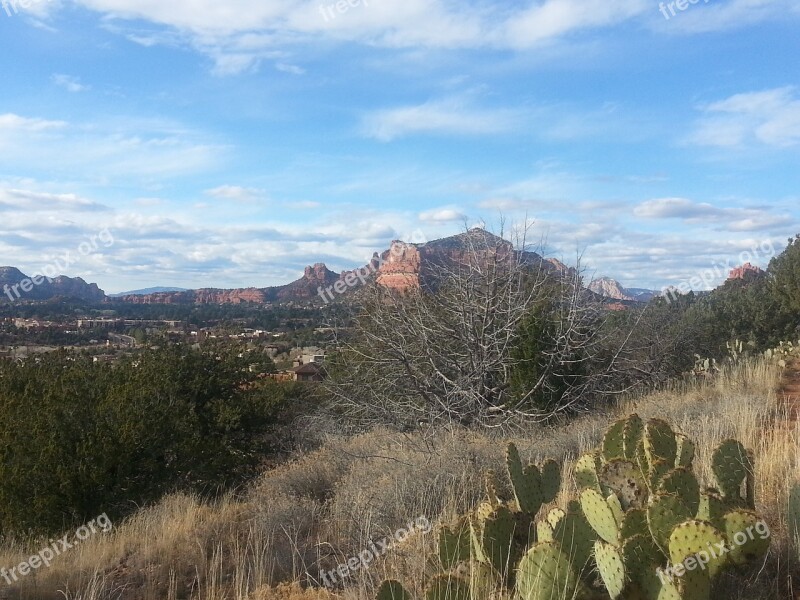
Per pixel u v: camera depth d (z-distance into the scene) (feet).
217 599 17.38
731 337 60.75
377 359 37.81
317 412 48.78
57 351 48.29
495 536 12.06
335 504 24.71
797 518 11.67
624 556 10.07
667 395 34.58
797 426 19.88
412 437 29.86
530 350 35.53
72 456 34.73
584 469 13.43
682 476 11.05
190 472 40.86
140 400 39.58
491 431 32.65
